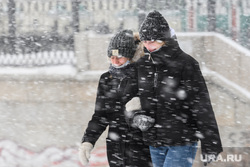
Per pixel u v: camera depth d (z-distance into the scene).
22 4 21.70
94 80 18.53
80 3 21.52
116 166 9.87
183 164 9.01
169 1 22.20
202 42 19.05
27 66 20.11
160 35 8.93
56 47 20.97
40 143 19.02
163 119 9.02
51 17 21.48
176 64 8.95
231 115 17.70
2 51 21.16
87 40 19.25
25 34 21.36
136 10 21.34
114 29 21.52
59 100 18.77
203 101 8.78
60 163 18.67
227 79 18.34
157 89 9.07
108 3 21.48
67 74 18.55
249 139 17.41
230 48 18.34
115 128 9.76
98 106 9.94
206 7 22.08
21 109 19.11
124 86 9.59
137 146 9.59
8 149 19.11
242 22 23.38
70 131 18.77
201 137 8.77
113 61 9.57
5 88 19.16
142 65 9.25
